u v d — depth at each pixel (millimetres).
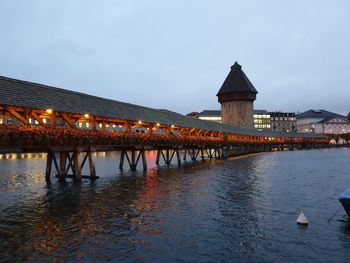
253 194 19234
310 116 158500
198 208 15469
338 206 15969
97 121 27688
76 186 22172
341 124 145875
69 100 23891
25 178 28625
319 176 28984
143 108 36688
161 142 33562
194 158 49906
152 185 22797
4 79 19734
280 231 11852
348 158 56562
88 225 12625
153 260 9250
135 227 12344
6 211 15164
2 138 15969
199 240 10891
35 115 19469
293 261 9211
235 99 87188
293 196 18625
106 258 9383
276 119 157250
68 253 9742
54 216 14062
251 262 9141
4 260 9219
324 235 11391
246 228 12234
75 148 22969
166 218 13633
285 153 79375
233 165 41062
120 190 20594
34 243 10602
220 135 58250
